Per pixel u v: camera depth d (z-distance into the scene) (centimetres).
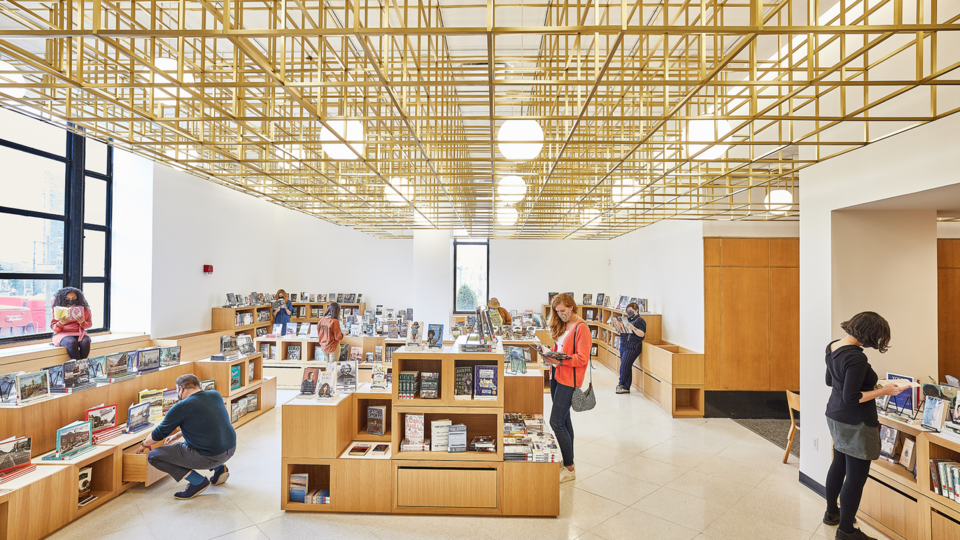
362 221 789
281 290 1127
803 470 459
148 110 343
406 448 399
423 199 568
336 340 784
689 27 181
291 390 817
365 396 429
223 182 499
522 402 475
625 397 817
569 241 1296
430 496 389
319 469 419
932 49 212
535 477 388
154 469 434
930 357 415
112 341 677
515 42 515
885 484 366
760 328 704
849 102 391
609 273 1288
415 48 512
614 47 193
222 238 966
